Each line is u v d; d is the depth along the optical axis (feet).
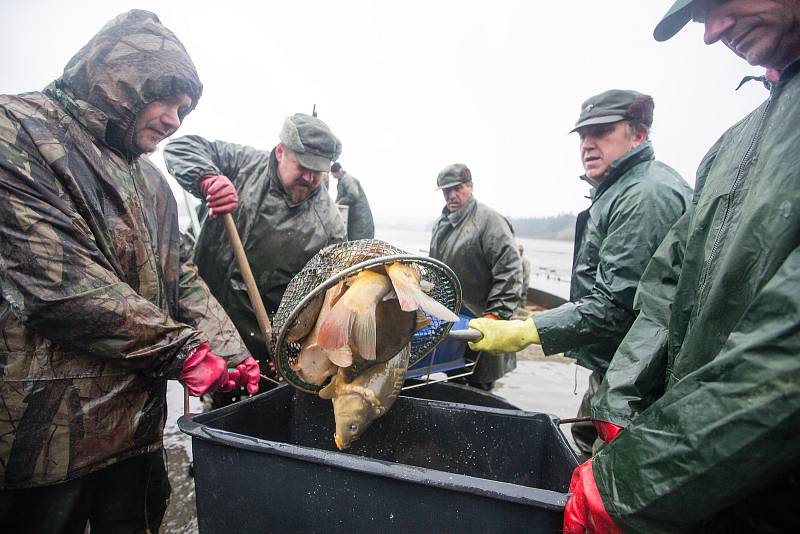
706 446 2.93
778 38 3.73
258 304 8.04
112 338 5.14
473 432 6.47
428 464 6.69
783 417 2.66
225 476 5.02
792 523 3.49
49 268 4.84
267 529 4.87
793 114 3.62
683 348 4.30
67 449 5.14
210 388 5.84
